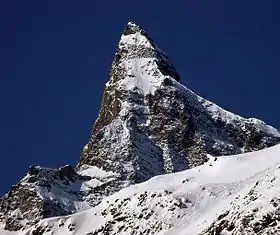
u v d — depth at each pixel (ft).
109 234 608.19
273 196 449.06
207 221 520.83
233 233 445.78
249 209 448.65
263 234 423.64
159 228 566.77
